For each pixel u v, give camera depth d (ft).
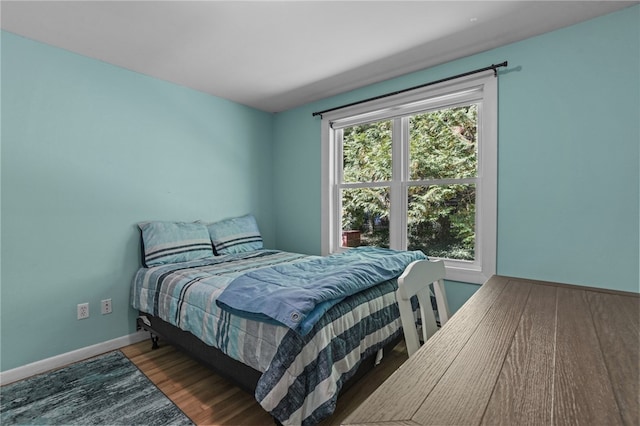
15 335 6.71
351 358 5.09
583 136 6.41
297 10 5.93
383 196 9.86
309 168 11.39
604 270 6.24
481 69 7.48
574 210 6.53
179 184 9.63
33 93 6.93
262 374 4.82
